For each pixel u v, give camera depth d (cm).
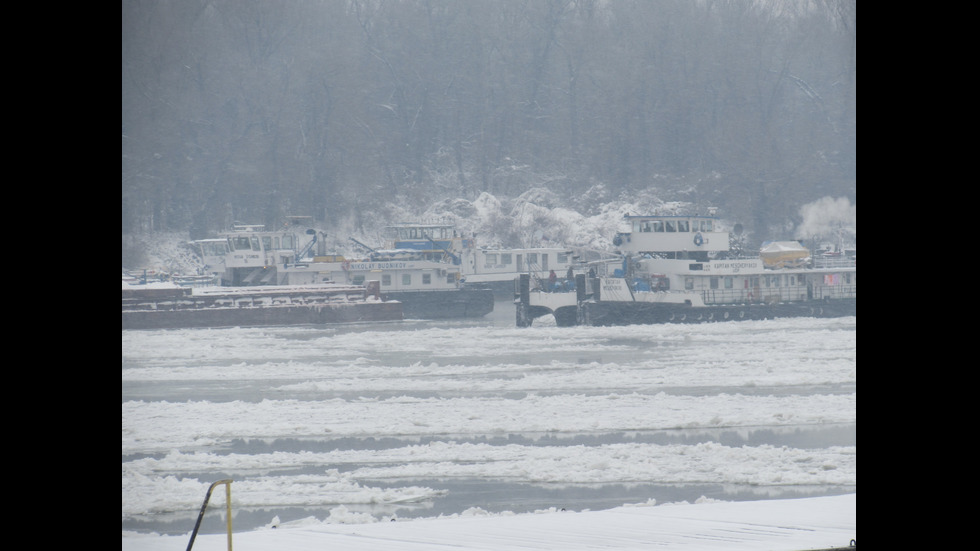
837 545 3634
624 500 6800
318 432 10344
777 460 8000
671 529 4072
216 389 15075
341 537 4056
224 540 5312
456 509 6594
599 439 9731
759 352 19200
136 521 6256
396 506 6719
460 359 18938
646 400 12325
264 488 7231
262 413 11644
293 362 18688
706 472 7631
